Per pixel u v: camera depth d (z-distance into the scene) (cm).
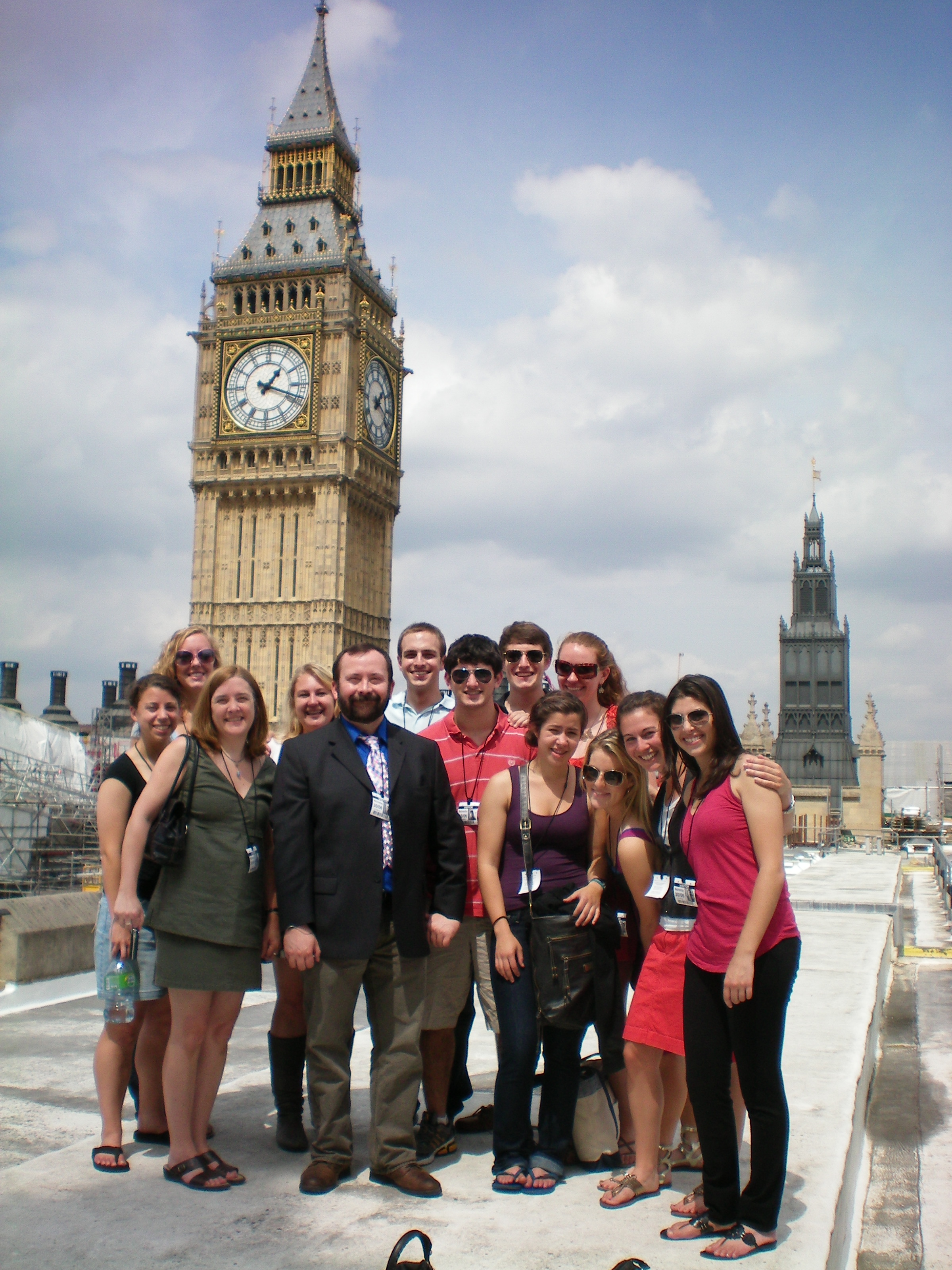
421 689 579
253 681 455
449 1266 365
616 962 445
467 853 472
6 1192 416
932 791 7531
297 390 4953
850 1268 441
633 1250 378
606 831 452
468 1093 503
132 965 440
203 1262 366
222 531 5062
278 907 450
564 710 444
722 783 398
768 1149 380
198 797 437
